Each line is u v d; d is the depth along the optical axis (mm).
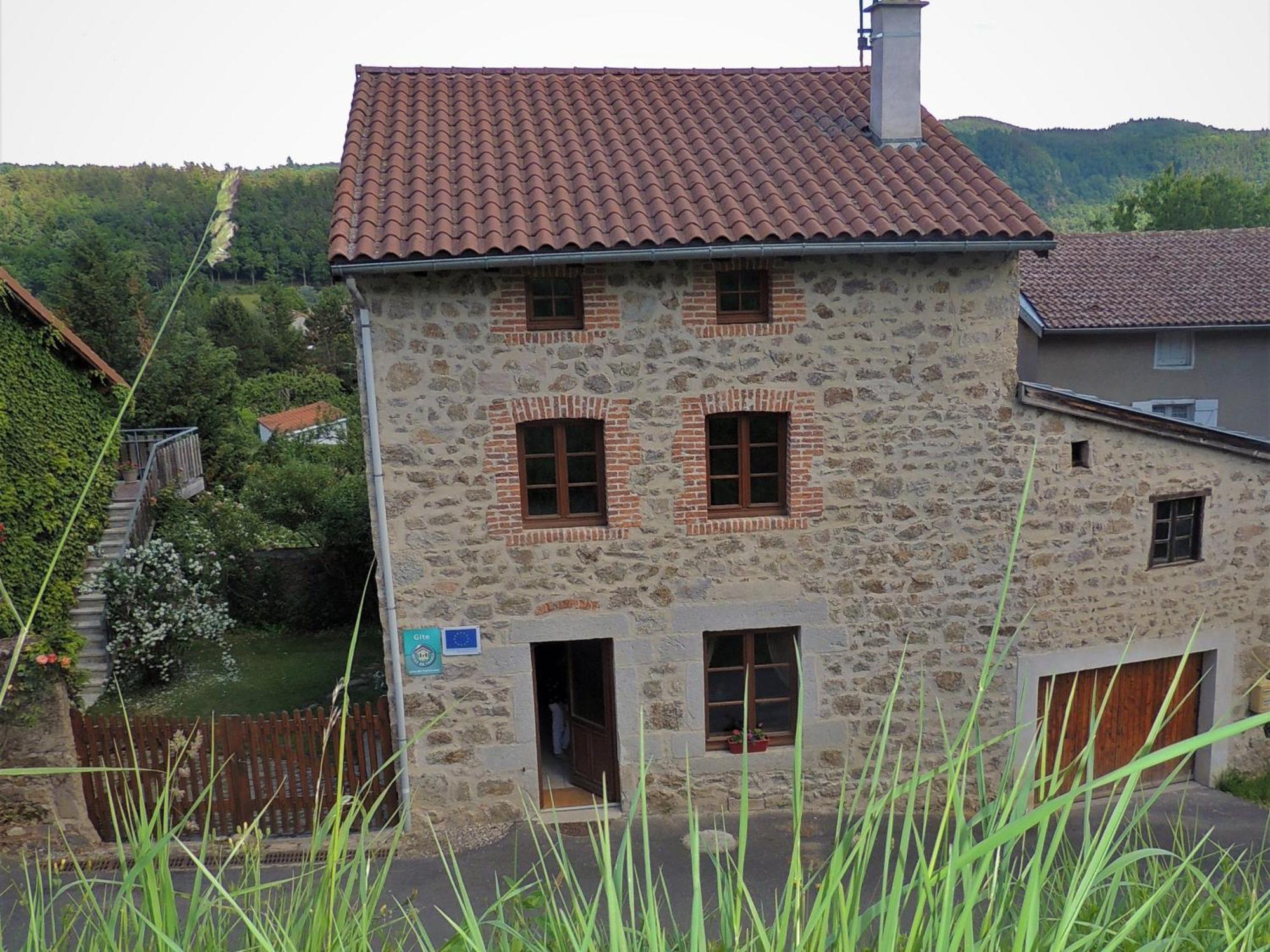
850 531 9820
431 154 10141
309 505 19422
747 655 10047
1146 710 11102
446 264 8508
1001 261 9555
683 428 9445
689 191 9703
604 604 9617
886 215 9305
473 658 9555
